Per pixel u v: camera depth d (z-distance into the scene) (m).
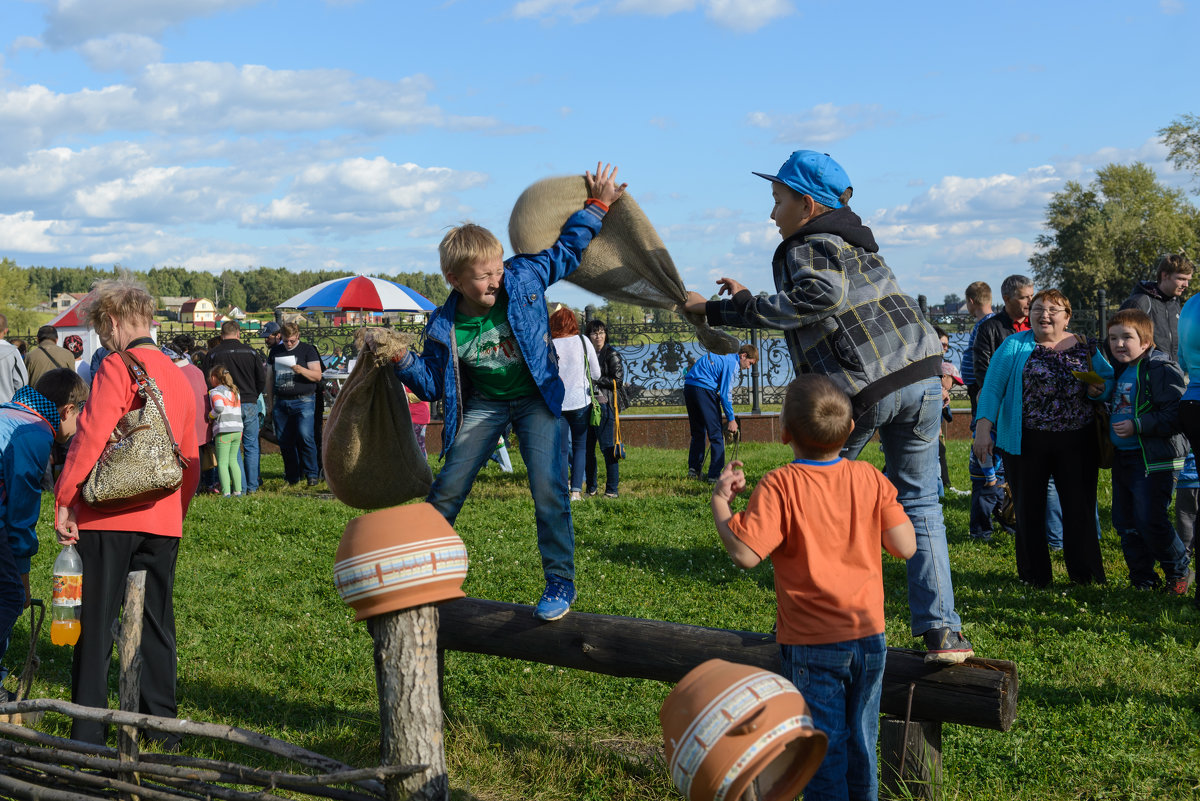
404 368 3.39
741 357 12.16
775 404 17.70
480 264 3.42
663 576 7.17
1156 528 6.14
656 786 3.89
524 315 3.62
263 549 8.38
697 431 12.16
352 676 5.35
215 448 11.66
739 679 2.38
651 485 11.74
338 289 16.19
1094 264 74.44
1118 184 77.19
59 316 16.91
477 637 4.09
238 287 125.69
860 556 2.96
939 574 3.35
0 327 9.87
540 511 3.86
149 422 4.11
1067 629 5.58
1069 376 6.31
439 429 16.23
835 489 2.97
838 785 2.91
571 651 3.87
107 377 4.09
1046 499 6.48
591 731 4.53
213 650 5.83
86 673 4.08
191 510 10.13
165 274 139.88
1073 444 6.34
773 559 3.07
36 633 4.52
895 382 3.32
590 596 6.68
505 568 7.41
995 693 3.19
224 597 6.96
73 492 4.02
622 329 18.14
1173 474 6.10
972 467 7.91
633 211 4.01
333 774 2.76
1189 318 5.82
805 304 3.38
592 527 8.93
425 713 2.77
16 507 4.46
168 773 3.05
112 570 4.14
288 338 12.81
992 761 3.95
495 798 3.88
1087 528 6.46
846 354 3.37
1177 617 5.68
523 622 3.98
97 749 3.23
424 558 2.73
